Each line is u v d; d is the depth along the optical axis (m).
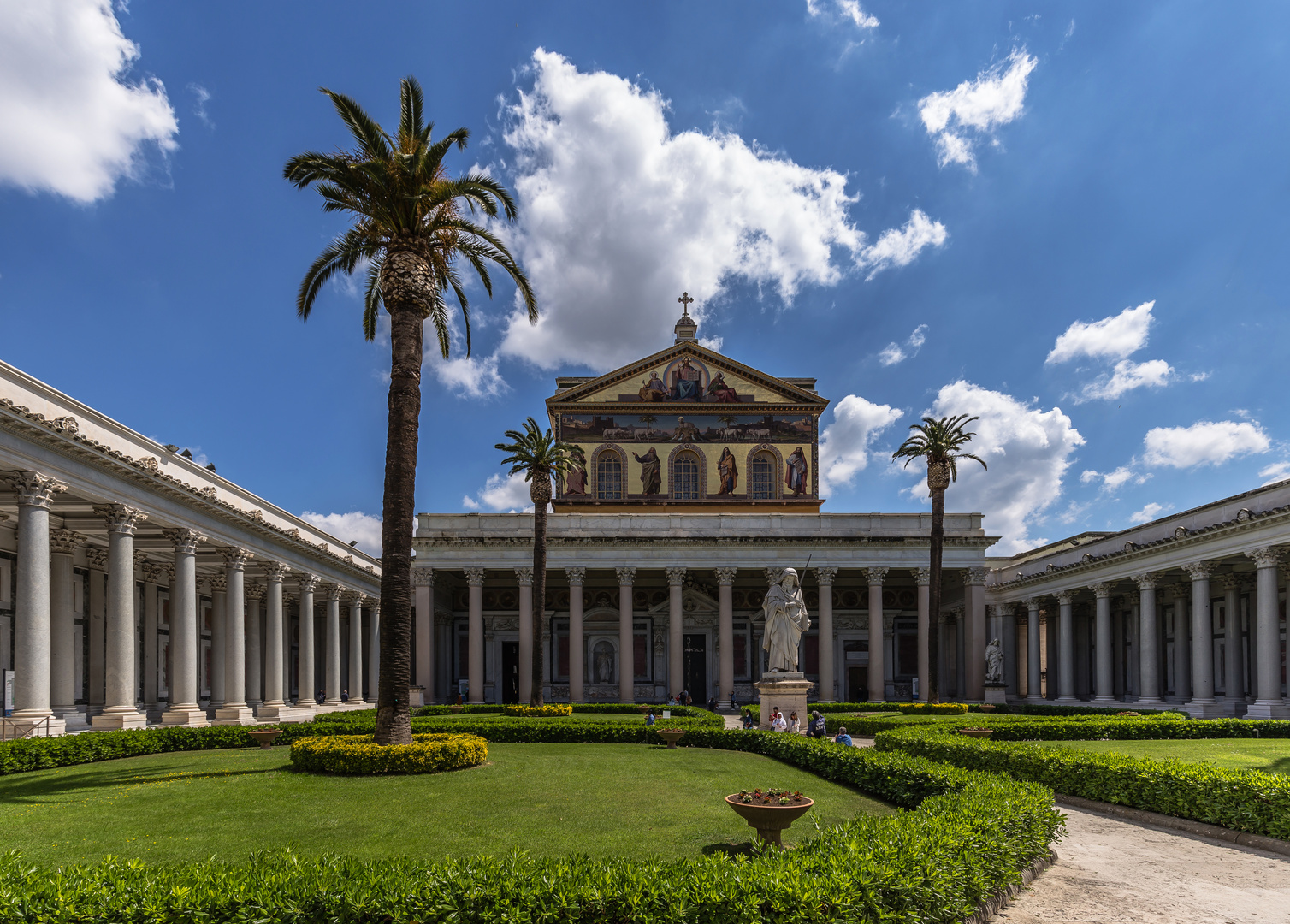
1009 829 12.55
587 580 74.62
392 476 23.77
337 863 9.73
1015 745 23.23
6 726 27.30
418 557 64.12
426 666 62.69
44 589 28.69
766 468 74.69
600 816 16.08
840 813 17.05
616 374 74.62
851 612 75.38
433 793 18.33
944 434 54.28
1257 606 42.72
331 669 57.84
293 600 64.25
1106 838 16.28
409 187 24.12
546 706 49.31
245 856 12.97
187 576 38.59
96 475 31.98
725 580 64.81
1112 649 65.38
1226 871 13.70
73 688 37.03
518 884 9.02
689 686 73.81
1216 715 45.72
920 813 12.78
